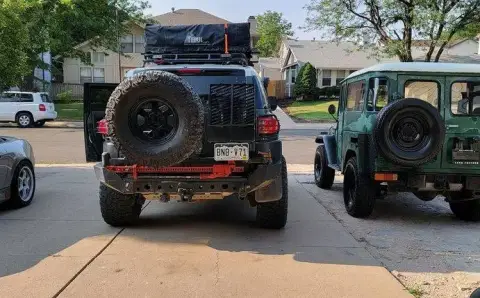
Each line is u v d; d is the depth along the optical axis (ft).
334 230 19.52
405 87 20.49
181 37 25.39
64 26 91.86
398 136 19.47
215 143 16.46
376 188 21.25
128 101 15.06
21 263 15.16
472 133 20.10
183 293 13.05
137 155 15.15
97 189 27.61
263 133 16.74
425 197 22.13
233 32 25.38
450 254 16.72
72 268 14.75
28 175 23.75
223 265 15.19
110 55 141.69
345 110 25.21
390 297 12.98
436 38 83.87
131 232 18.79
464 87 20.30
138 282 13.75
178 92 14.94
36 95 75.56
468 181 20.04
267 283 13.79
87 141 19.54
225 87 16.51
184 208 23.11
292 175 33.96
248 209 23.02
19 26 37.65
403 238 18.65
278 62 196.95
